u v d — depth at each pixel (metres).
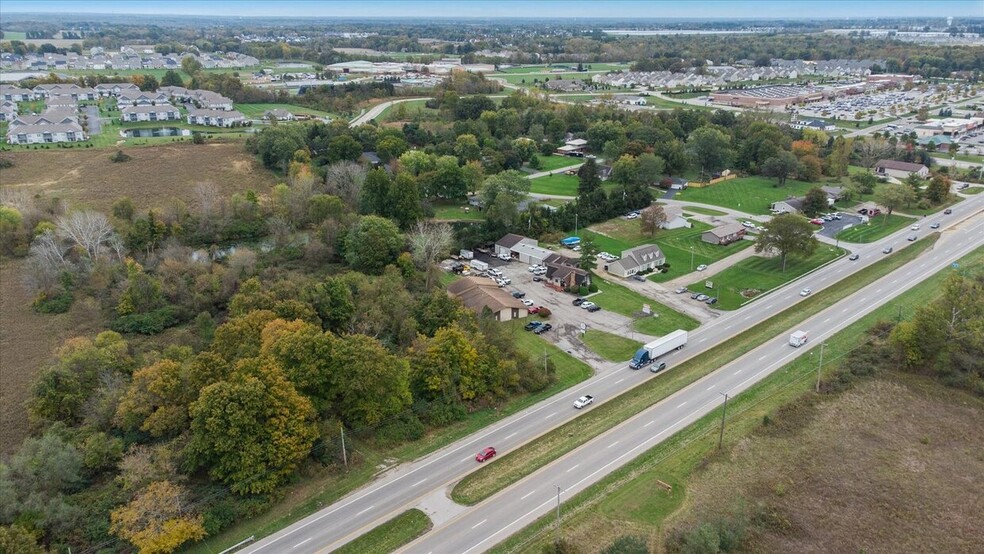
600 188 173.88
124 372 84.12
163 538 58.94
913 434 81.06
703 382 91.56
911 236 151.25
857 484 72.12
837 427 81.88
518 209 155.25
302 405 71.75
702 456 75.69
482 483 71.31
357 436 78.25
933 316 93.94
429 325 97.00
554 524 65.12
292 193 149.62
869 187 190.75
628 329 108.81
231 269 114.75
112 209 148.12
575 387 91.25
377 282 110.38
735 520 64.81
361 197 149.25
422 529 64.62
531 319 112.75
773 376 92.56
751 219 166.88
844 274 130.50
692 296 121.81
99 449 67.94
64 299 109.31
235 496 66.56
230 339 84.00
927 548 63.75
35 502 59.50
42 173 182.50
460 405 84.19
